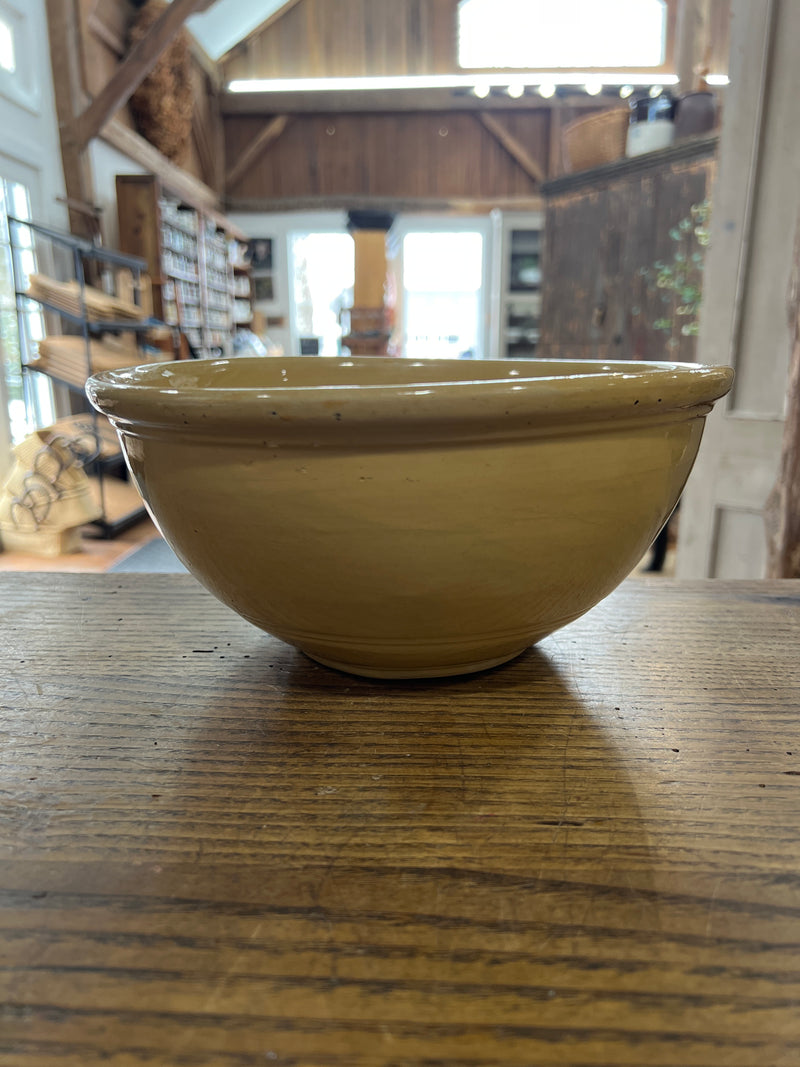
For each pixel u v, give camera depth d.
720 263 1.69
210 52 5.95
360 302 5.23
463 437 0.32
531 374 0.55
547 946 0.26
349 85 6.23
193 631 0.56
